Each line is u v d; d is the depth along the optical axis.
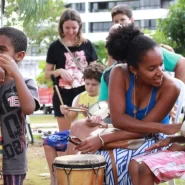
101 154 3.70
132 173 3.40
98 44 28.62
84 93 5.44
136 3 50.12
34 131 14.28
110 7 51.28
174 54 4.91
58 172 3.40
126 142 3.65
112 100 3.67
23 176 3.64
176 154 3.47
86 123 4.07
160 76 3.48
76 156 3.49
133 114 3.71
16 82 3.47
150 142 3.73
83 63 6.42
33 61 40.50
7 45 3.66
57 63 6.43
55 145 4.69
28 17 12.91
